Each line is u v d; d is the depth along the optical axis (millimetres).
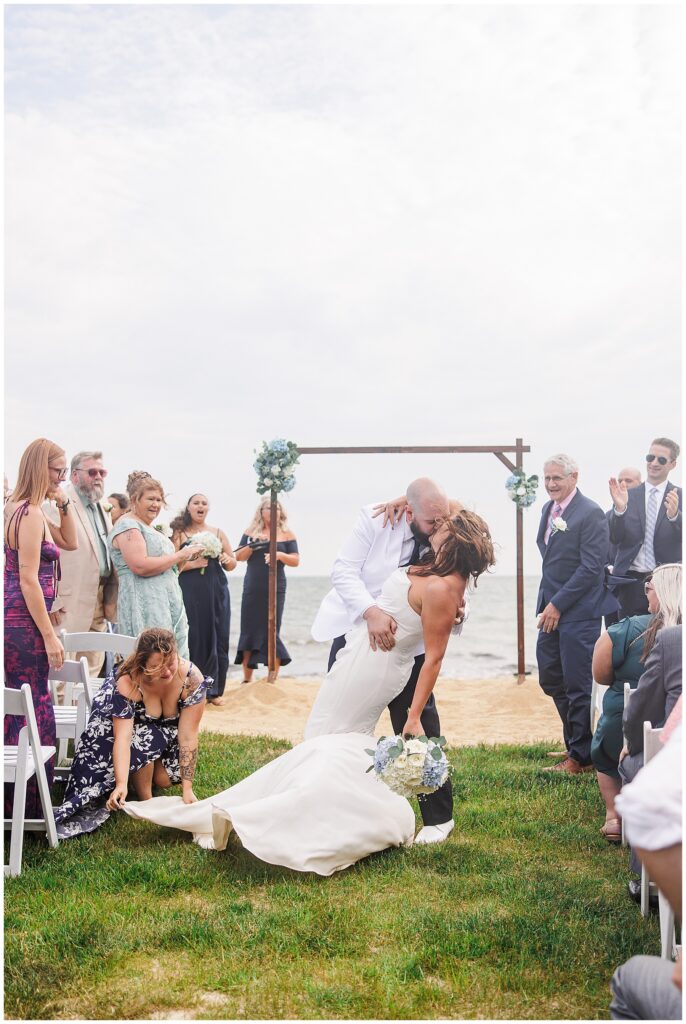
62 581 5902
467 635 22438
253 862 3754
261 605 8750
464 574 3855
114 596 6160
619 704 3910
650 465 6297
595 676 3986
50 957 2930
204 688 4512
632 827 1550
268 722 7277
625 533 6324
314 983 2777
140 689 4332
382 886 3518
